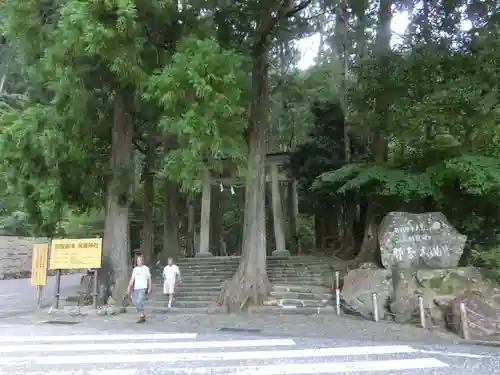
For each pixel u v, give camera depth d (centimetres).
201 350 712
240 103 1102
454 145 1398
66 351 703
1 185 1464
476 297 1023
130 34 945
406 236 1269
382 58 1412
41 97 1513
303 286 1420
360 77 1504
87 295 1446
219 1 1297
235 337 859
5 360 636
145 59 1131
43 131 1211
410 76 1341
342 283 1405
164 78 921
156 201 2917
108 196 1451
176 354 677
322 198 1992
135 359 639
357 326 1037
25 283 2464
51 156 1202
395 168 1376
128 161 1448
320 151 1938
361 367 595
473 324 926
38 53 1230
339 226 2323
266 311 1269
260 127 1448
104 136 1539
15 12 1134
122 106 1434
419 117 1343
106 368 584
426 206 1467
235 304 1307
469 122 1314
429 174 1253
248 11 1351
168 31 1216
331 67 2198
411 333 956
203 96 908
